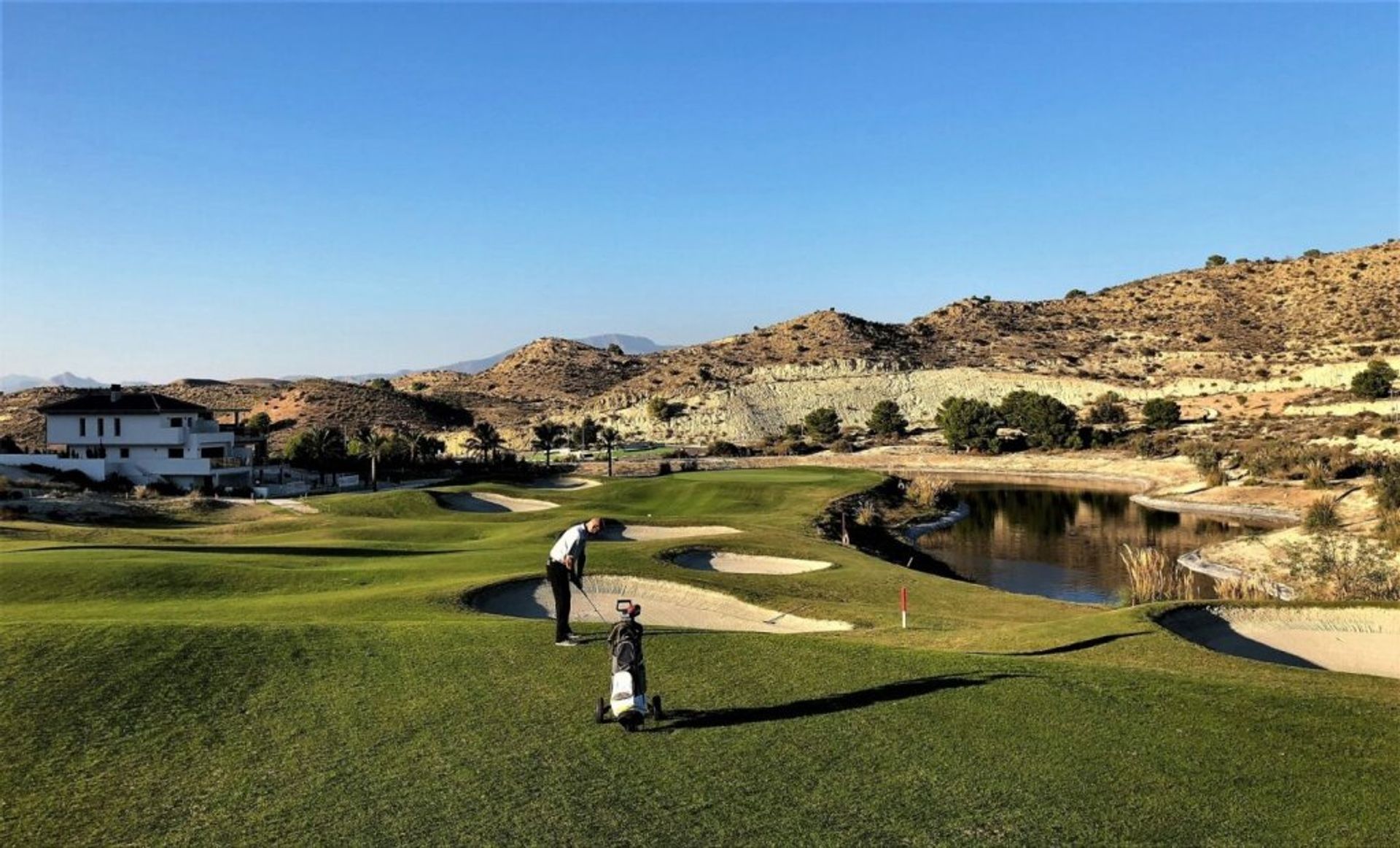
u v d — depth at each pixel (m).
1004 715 11.42
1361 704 12.25
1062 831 8.27
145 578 26.23
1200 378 141.25
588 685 12.65
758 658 14.23
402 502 64.50
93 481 73.88
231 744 10.39
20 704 11.49
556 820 8.41
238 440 90.38
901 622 23.89
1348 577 35.72
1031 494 89.88
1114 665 14.99
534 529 45.72
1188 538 60.31
